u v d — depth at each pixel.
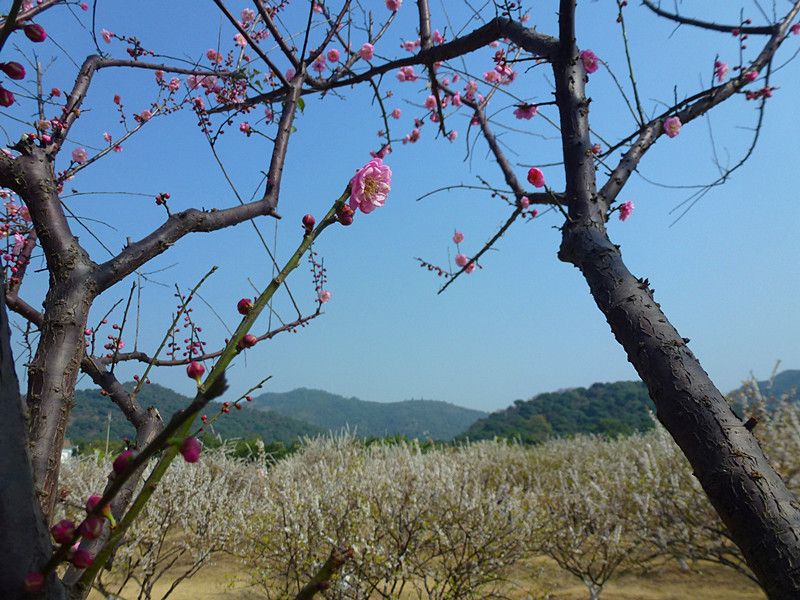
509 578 4.59
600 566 4.86
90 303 1.18
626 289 1.47
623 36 2.42
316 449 8.64
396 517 4.17
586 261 1.62
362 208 0.98
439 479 4.74
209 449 6.22
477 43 2.21
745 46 3.20
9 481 0.60
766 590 1.04
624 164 2.20
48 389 1.02
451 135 4.46
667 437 4.61
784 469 3.70
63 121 1.95
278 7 3.32
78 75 2.12
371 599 4.00
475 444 9.70
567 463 7.90
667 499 4.32
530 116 3.48
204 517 4.46
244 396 1.42
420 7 2.63
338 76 2.71
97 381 1.54
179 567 5.00
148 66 2.48
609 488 5.16
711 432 1.16
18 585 0.57
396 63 2.44
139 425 1.50
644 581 4.51
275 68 2.08
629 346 1.38
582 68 1.94
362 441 9.26
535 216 3.45
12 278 2.06
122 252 1.28
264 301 0.83
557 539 4.36
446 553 4.05
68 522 0.59
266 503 5.07
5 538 0.58
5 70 0.80
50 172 1.27
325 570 0.71
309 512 4.12
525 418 35.97
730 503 1.09
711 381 1.25
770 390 4.24
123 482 0.57
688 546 4.09
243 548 4.62
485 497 4.73
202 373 0.74
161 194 1.44
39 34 0.80
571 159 1.83
